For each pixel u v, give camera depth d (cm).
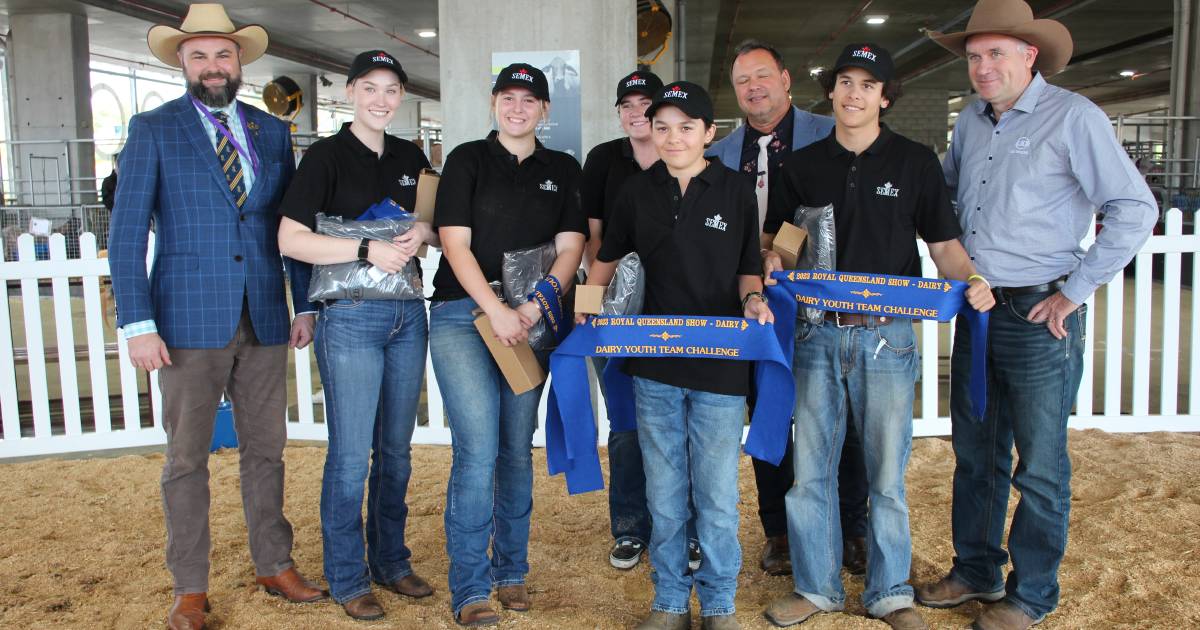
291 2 1817
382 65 282
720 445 272
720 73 2883
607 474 454
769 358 264
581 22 510
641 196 278
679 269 274
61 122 1773
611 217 290
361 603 295
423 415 585
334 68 2569
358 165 289
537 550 358
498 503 306
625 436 336
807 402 286
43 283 1378
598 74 513
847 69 269
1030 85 276
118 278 272
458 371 286
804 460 289
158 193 285
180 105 287
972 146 291
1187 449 470
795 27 2131
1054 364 273
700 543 279
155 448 517
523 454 303
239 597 312
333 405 288
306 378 529
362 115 287
